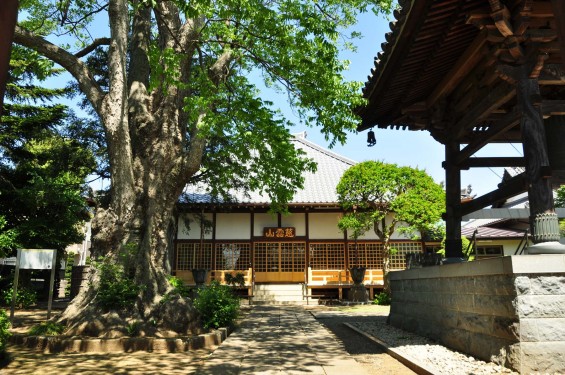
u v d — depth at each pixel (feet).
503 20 17.24
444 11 18.24
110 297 27.25
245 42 30.48
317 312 46.73
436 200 55.06
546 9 17.37
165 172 32.30
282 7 29.09
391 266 68.08
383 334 27.78
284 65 30.04
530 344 14.93
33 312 43.19
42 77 35.42
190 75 34.47
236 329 31.40
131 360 22.00
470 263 18.88
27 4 36.65
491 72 21.56
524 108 17.99
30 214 52.70
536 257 15.51
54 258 34.04
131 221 30.32
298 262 68.85
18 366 20.40
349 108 29.09
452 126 27.53
